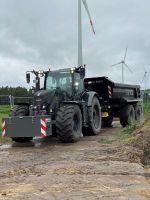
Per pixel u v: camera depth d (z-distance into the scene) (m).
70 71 14.47
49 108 13.27
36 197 6.16
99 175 7.70
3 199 6.07
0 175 8.04
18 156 10.53
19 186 6.95
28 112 13.50
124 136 13.38
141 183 7.09
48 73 14.73
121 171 8.05
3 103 25.05
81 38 23.22
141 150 10.60
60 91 13.84
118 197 6.10
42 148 12.02
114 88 17.67
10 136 12.77
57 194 6.31
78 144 12.60
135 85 20.80
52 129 13.94
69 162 9.23
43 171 8.24
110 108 17.83
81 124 13.73
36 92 13.52
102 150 10.74
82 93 14.91
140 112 21.02
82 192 6.41
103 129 17.77
